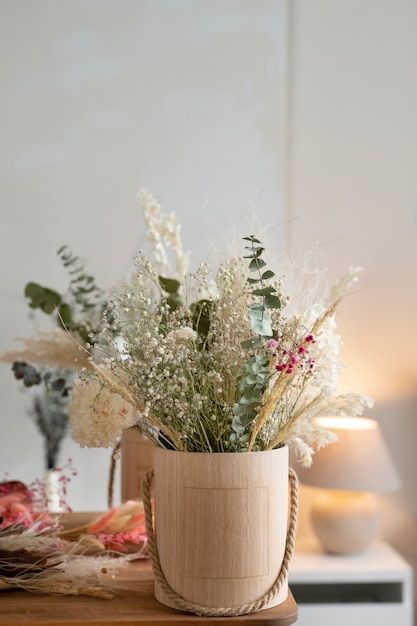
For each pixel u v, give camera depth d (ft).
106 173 9.53
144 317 4.29
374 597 9.47
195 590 3.90
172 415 4.04
